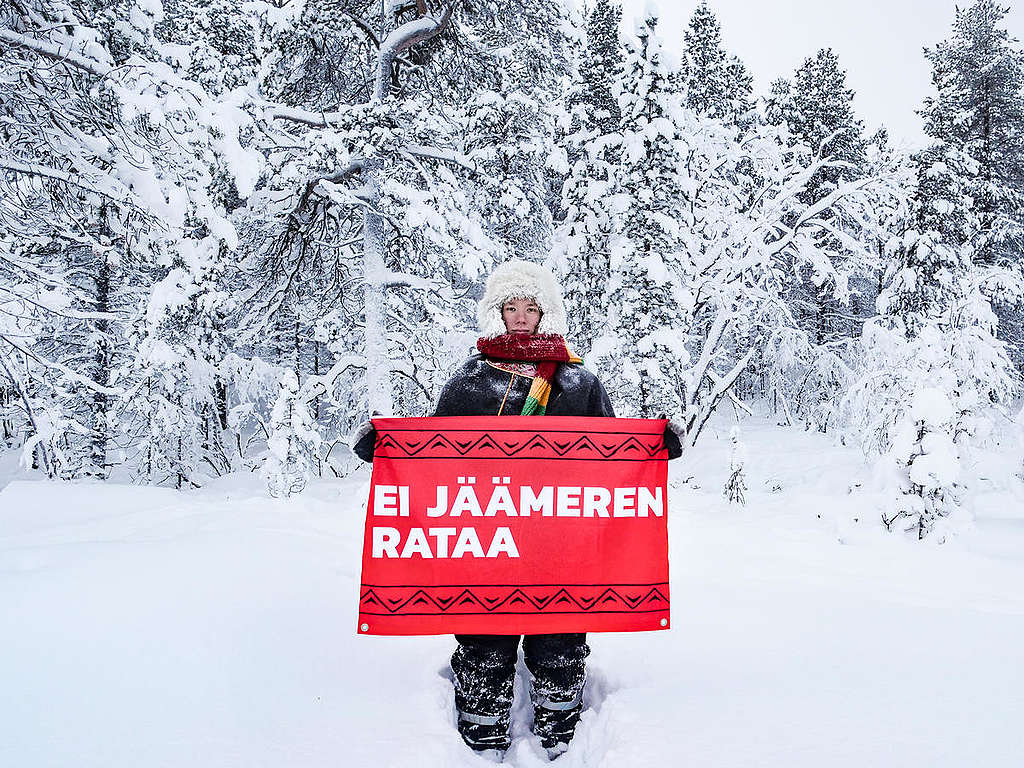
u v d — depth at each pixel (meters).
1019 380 8.90
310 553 4.01
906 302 17.28
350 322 13.91
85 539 4.81
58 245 9.60
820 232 18.05
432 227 10.00
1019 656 2.52
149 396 12.15
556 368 2.61
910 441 5.73
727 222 16.17
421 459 2.40
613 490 2.42
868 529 5.86
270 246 12.44
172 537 4.48
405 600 2.33
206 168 7.84
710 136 16.50
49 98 7.16
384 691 2.49
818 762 1.86
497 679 2.39
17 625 2.67
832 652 2.64
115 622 2.73
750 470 13.48
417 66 11.20
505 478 2.40
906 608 3.19
